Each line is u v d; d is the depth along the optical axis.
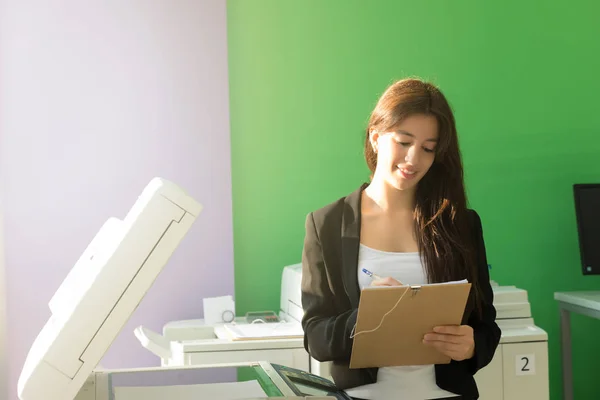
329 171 3.24
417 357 1.50
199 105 3.11
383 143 1.55
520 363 2.56
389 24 3.28
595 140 3.41
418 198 1.61
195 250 3.11
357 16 3.26
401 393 1.53
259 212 3.20
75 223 3.02
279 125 3.21
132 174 3.06
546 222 3.40
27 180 2.98
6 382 2.91
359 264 1.57
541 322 3.41
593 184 3.21
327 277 1.59
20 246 2.97
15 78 2.98
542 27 3.38
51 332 1.25
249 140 3.19
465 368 1.57
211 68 3.12
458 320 1.46
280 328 2.60
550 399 3.40
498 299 2.70
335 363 1.57
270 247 3.21
